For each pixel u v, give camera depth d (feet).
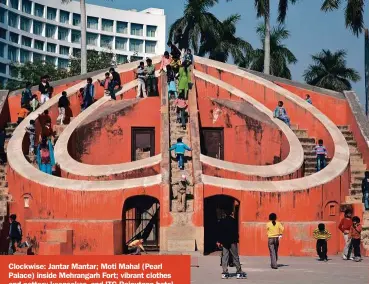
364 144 98.58
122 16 374.22
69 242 73.56
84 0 143.02
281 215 76.74
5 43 316.40
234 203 81.76
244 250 74.59
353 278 54.08
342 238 78.18
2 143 96.53
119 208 76.13
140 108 100.53
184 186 77.05
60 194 77.77
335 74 203.31
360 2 131.13
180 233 74.69
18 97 112.47
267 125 99.40
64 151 89.92
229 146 101.24
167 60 109.40
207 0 188.34
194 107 98.17
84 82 114.32
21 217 79.82
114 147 99.25
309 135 105.40
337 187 81.76
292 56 197.47
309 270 60.08
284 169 84.89
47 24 344.69
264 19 148.15
